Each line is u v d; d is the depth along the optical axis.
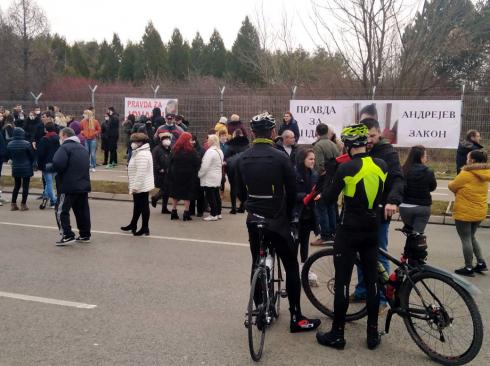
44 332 4.84
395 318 5.34
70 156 8.05
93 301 5.66
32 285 6.18
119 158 19.42
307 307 5.66
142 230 8.90
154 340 4.68
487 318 5.25
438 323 4.40
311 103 15.90
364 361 4.36
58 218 8.12
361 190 4.45
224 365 4.23
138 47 47.53
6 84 36.44
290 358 4.39
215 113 17.44
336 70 21.83
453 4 21.31
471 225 6.80
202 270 6.84
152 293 5.93
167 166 10.86
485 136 15.03
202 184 10.30
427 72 21.12
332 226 8.31
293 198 4.73
